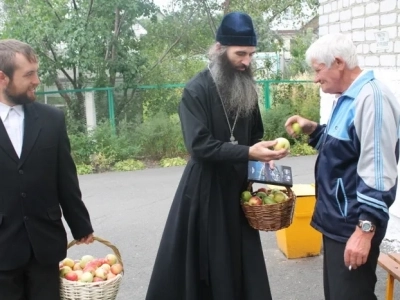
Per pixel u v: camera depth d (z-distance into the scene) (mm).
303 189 5039
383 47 5375
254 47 3205
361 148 2580
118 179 9227
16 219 2771
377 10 5449
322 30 6586
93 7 11250
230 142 3205
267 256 5098
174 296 3391
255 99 3289
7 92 2707
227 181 3285
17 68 2660
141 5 11492
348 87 2734
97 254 5406
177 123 11023
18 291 2867
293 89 12305
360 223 2561
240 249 3332
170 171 9797
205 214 3264
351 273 2738
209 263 3289
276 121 11359
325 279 2975
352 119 2643
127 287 4535
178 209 3352
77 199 3033
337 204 2744
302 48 15711
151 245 5617
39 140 2809
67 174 2971
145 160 10891
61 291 2969
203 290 3389
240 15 3162
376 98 2561
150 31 12555
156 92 11602
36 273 2875
